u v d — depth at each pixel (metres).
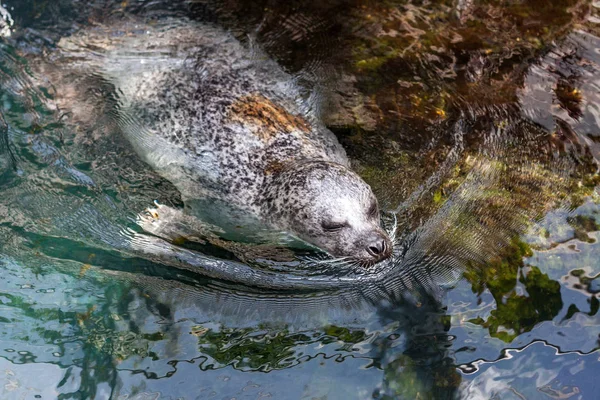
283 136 5.61
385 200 5.41
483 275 4.89
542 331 4.52
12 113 6.07
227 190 5.44
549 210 5.27
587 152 5.68
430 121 6.03
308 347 4.50
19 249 5.11
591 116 5.96
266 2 7.23
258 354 4.46
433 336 4.54
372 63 6.61
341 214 4.93
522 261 4.95
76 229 5.27
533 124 5.94
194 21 6.95
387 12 7.16
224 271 5.07
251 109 5.77
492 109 6.09
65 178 5.61
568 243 5.04
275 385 4.27
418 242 5.14
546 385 4.20
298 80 6.38
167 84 6.10
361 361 4.40
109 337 4.57
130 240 5.23
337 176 5.08
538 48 6.60
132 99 6.09
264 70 6.41
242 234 5.41
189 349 4.50
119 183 5.59
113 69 6.38
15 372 4.35
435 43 6.79
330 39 6.87
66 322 4.67
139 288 4.90
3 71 6.41
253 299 4.84
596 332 4.47
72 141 5.86
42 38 6.72
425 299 4.78
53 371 4.36
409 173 5.60
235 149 5.52
